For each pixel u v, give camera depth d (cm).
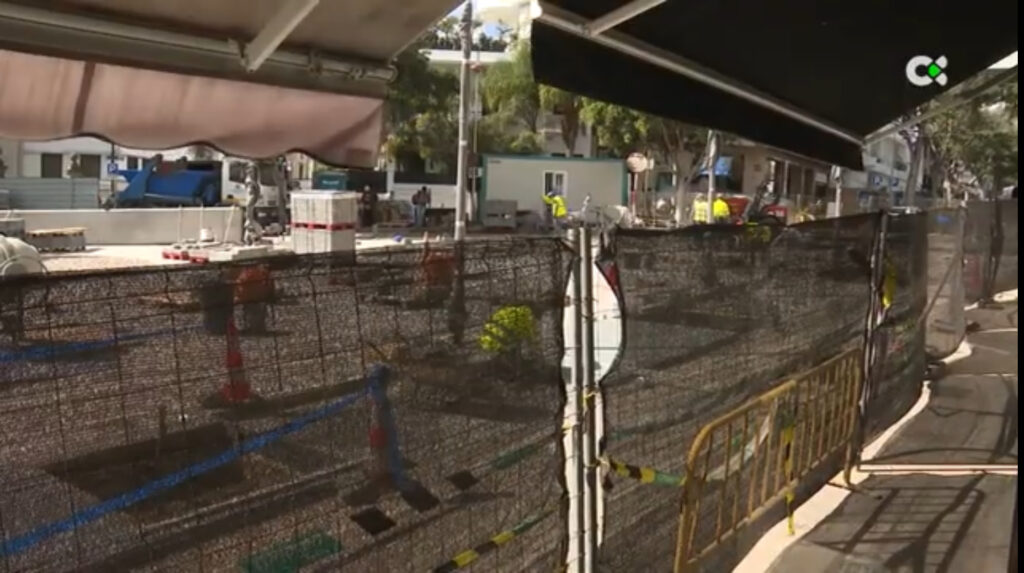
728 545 445
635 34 423
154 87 349
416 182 4575
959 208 1145
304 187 4256
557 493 351
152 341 215
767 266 507
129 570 208
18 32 297
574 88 413
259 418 237
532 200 4184
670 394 416
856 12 444
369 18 378
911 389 823
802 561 471
